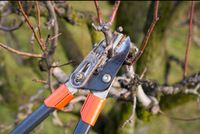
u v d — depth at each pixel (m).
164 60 4.37
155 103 2.78
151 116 3.29
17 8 3.16
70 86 2.01
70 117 5.24
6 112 7.64
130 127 4.05
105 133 4.27
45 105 1.98
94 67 1.99
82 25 3.34
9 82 5.64
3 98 5.63
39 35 2.32
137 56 2.07
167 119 6.33
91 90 2.03
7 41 5.12
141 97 2.68
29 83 6.53
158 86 2.88
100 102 2.00
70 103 2.80
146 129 4.21
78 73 2.00
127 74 2.19
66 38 3.62
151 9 3.81
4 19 3.47
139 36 4.02
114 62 2.04
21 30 6.61
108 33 1.67
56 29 2.44
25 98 5.63
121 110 3.99
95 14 3.38
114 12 2.15
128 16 4.09
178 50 11.02
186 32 11.04
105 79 2.02
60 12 3.28
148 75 3.80
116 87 2.49
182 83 2.91
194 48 11.08
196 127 9.72
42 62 2.61
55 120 4.38
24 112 4.29
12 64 6.50
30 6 2.95
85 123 1.94
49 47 2.47
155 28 3.87
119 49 2.02
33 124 1.95
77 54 3.62
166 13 3.90
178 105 3.52
